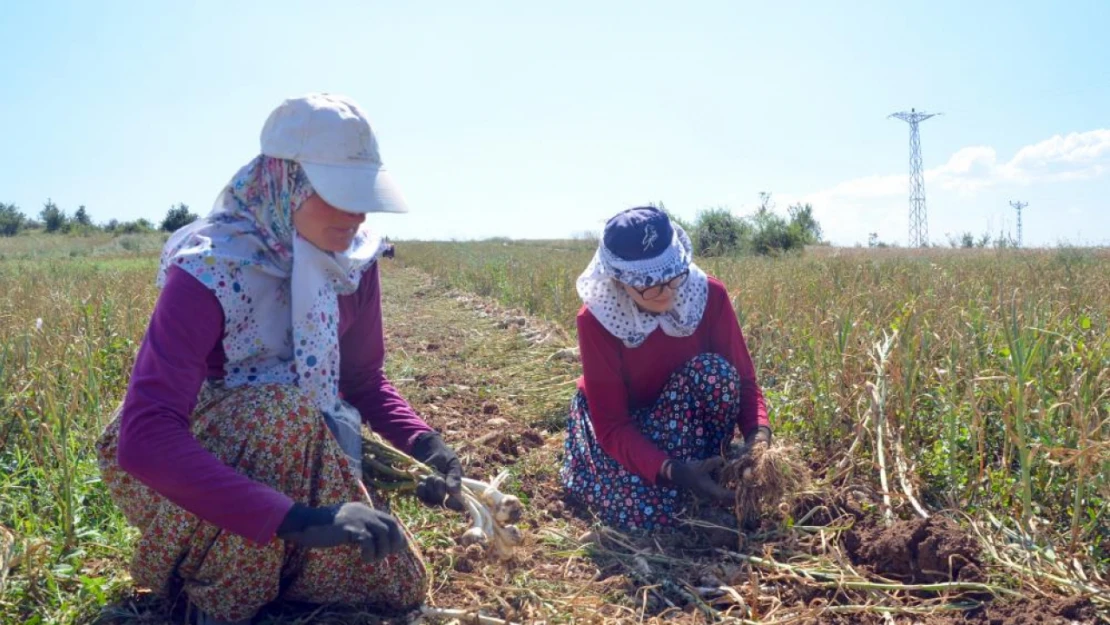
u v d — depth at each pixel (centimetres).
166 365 228
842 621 279
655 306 336
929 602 285
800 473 335
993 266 962
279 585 267
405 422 300
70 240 5694
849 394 419
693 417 355
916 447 399
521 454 464
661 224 330
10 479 378
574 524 364
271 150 242
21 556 282
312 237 251
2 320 607
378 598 277
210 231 249
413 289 1741
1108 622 262
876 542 312
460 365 731
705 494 332
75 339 524
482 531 305
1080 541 308
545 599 295
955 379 400
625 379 360
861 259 1261
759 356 546
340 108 241
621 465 359
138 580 266
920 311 483
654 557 326
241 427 243
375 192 240
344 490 256
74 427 432
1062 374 391
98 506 360
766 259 1563
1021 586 285
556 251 2695
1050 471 345
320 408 262
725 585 307
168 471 219
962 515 340
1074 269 934
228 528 222
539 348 772
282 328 257
